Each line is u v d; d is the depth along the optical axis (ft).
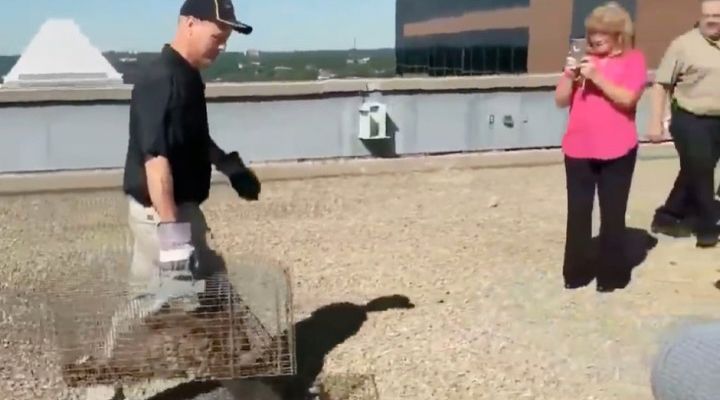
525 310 19.47
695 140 23.29
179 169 12.89
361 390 15.33
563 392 15.33
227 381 13.96
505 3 111.14
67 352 12.25
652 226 26.17
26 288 20.27
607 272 20.51
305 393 15.08
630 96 18.89
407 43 164.86
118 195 32.55
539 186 33.60
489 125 38.29
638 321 18.62
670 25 78.13
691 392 6.79
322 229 26.96
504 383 15.70
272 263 18.19
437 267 22.79
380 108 36.35
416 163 36.60
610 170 19.76
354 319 18.85
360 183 34.45
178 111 12.55
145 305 12.37
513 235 26.05
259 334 12.74
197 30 12.68
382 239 25.71
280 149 36.42
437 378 15.88
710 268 22.25
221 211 29.50
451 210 29.55
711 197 23.73
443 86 37.35
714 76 22.82
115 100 34.78
